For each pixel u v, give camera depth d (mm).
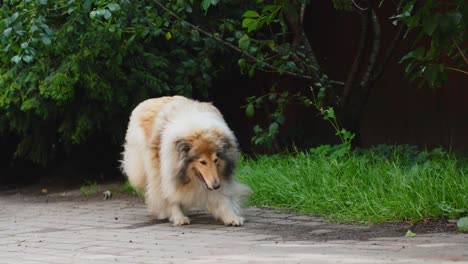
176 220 9859
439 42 8258
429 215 9031
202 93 14047
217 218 9906
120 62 12938
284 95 13789
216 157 9281
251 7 14039
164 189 9734
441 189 9391
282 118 13328
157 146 9852
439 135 15070
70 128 13969
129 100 13805
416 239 7926
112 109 13695
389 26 15266
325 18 16281
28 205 13227
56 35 12789
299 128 16016
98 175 16109
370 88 13828
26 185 16594
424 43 14734
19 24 10922
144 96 13570
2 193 15594
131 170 10422
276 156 13164
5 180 17375
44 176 16875
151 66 13539
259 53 12859
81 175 16172
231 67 15055
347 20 15961
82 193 14336
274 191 11109
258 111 16625
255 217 10172
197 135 9289
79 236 9352
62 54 13055
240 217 9703
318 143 16016
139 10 12711
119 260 7555
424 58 8656
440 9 9312
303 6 13141
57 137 15312
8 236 9680
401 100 15492
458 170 10344
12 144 17453
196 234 9086
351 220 9438
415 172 10039
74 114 13883
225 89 16562
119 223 10375
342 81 16125
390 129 15672
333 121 14047
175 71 13844
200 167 9234
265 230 9172
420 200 9172
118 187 14422
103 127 14562
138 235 9195
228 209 9625
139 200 12766
